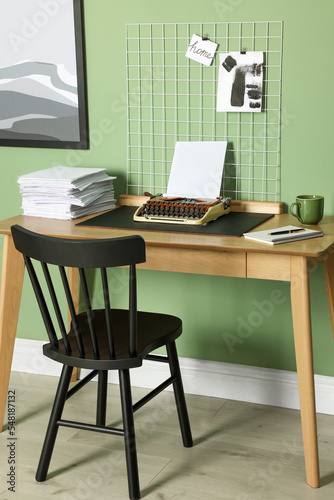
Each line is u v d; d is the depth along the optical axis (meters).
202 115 2.70
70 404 2.83
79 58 2.78
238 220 2.51
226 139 2.68
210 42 2.61
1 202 3.08
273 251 2.11
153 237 2.30
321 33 2.46
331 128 2.52
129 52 2.73
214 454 2.43
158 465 2.36
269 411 2.76
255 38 2.55
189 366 2.91
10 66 2.89
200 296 2.85
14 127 2.96
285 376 2.77
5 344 2.62
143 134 2.79
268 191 2.67
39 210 2.65
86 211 2.65
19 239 2.13
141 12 2.68
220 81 2.63
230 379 2.86
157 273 2.89
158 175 2.82
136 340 2.20
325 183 2.58
